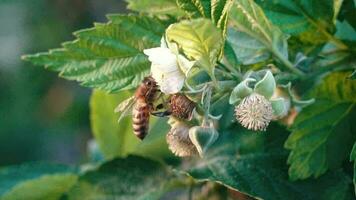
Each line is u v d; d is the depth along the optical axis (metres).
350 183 0.18
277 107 0.16
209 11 0.16
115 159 0.20
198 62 0.16
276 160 0.18
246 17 0.17
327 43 0.18
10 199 0.22
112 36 0.18
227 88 0.16
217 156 0.19
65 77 0.18
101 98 0.22
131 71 0.18
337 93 0.18
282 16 0.17
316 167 0.18
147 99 0.17
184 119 0.16
